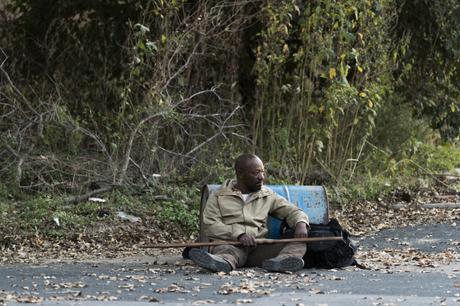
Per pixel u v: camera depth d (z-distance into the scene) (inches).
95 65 1006.4
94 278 563.2
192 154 928.9
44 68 1013.2
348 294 490.3
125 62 972.6
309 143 959.0
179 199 867.4
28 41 1028.5
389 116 1067.3
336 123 945.5
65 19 1032.8
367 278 557.3
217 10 944.9
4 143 872.9
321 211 663.1
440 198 988.6
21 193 861.8
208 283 533.6
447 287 516.7
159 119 897.5
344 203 935.0
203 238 627.5
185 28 930.7
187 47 920.9
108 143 912.3
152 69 907.4
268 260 579.8
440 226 850.1
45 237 767.1
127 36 963.3
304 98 959.0
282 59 936.9
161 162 908.6
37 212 794.2
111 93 969.5
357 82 970.1
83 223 789.9
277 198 622.2
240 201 614.5
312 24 926.4
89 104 965.8
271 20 925.2
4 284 536.7
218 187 642.8
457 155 1236.5
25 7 1043.9
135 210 832.3
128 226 802.2
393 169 1037.8
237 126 951.6
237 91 983.6
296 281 541.0
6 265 644.7
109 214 817.5
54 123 897.5
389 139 1066.1
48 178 882.1
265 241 595.2
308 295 486.3
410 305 454.6
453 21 1070.4
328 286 520.7
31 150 880.3
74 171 872.3
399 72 1079.6
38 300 469.4
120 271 601.3
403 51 1005.2
